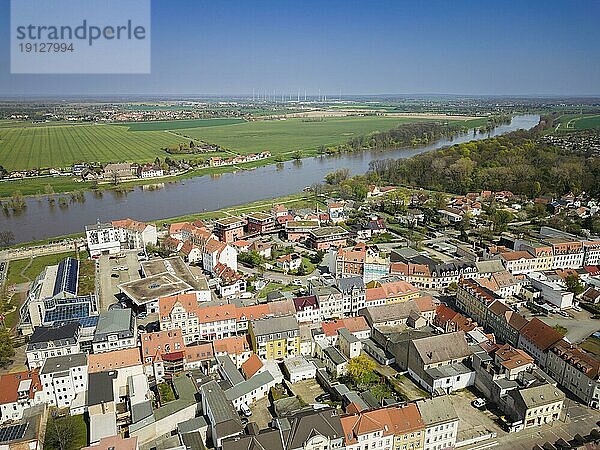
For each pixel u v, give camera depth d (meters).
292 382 188.38
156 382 184.62
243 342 199.62
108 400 164.50
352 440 145.12
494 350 191.25
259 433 142.38
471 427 163.50
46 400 173.00
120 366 181.62
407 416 151.75
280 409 165.38
